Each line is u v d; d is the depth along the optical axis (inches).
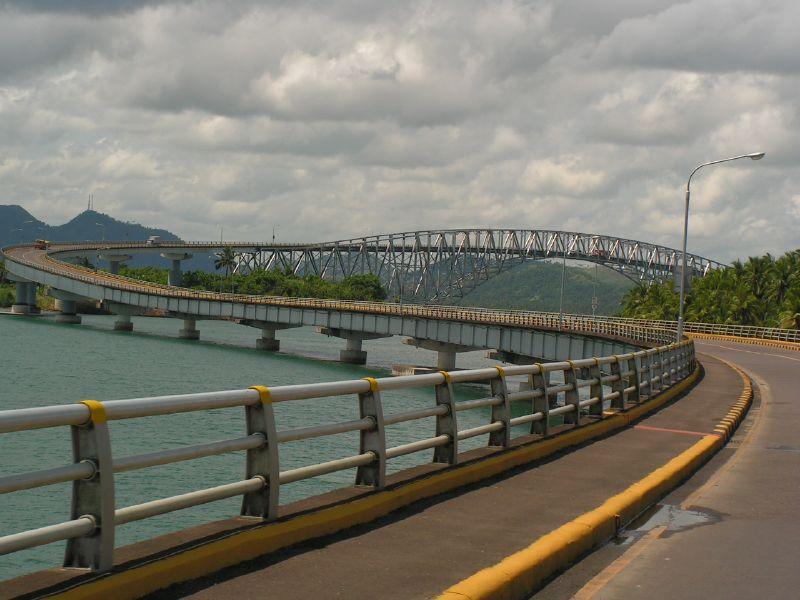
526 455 577.0
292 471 369.7
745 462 672.4
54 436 1325.0
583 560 375.2
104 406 278.8
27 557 803.4
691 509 488.7
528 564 327.9
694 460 627.2
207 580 299.6
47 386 2418.8
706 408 1016.2
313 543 354.6
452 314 3762.3
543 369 656.4
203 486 997.8
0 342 3944.4
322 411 1653.5
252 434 351.6
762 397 1283.2
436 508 431.2
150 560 293.3
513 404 2282.2
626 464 594.2
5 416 246.5
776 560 379.2
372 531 380.5
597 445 682.8
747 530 438.6
